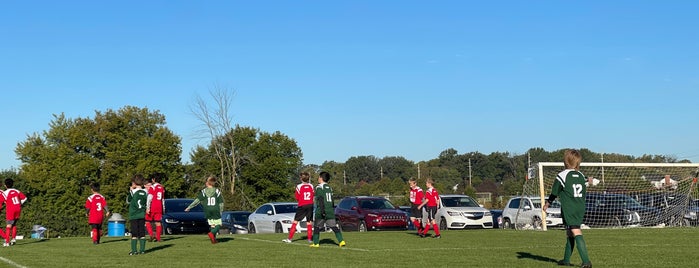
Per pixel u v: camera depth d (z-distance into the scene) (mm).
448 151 132750
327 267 13047
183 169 66938
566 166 12336
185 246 18266
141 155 63844
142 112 67000
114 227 26156
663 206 29734
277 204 31109
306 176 19156
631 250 16250
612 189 30531
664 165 29750
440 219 30422
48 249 17875
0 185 61531
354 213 30500
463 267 12797
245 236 22734
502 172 120188
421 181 73750
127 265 13672
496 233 23953
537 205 29203
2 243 21391
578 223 12070
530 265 12961
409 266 13078
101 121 63938
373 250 16766
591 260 13797
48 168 63062
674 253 15391
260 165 64812
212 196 18922
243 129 66062
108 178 62719
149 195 19500
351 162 138625
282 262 14008
